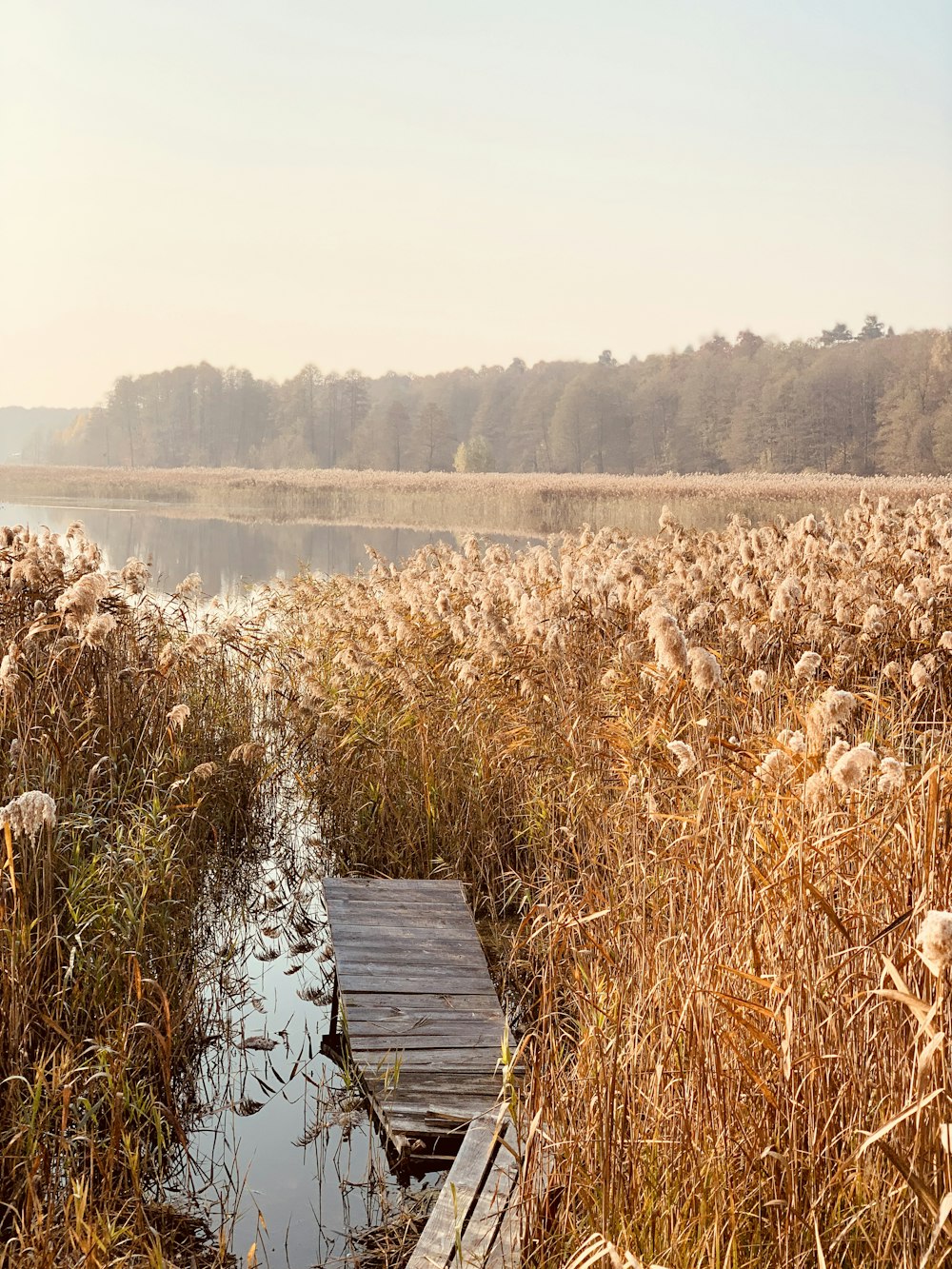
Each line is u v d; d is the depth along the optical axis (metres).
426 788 7.75
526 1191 3.47
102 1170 3.85
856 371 116.31
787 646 8.24
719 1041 3.23
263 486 60.66
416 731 8.23
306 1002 5.95
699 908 3.76
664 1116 3.32
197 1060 5.29
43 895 5.00
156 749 7.14
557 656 8.26
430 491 53.88
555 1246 3.40
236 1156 4.56
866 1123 2.96
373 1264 3.89
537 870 6.65
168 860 5.74
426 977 5.61
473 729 8.14
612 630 8.57
